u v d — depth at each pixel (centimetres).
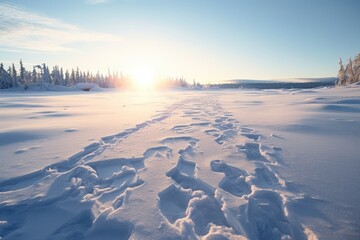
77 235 237
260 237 230
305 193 296
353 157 425
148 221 245
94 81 9762
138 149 512
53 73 8300
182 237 220
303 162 407
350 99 1471
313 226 231
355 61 4091
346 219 240
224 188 332
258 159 448
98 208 279
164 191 314
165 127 783
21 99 2586
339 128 682
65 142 557
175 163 420
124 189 328
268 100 2052
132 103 2059
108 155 469
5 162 418
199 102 2150
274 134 639
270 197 296
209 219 258
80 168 397
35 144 538
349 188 306
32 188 326
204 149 513
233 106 1599
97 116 1064
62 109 1438
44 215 268
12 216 267
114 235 232
